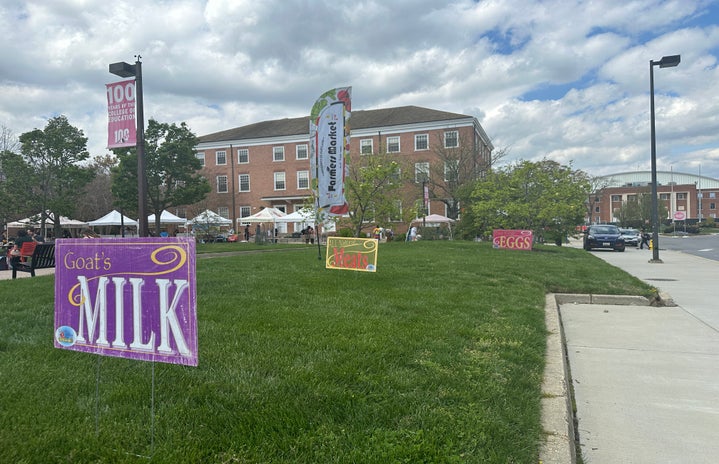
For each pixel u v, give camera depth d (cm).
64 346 317
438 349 471
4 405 331
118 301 293
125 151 3288
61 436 288
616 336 676
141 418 313
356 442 283
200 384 369
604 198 10669
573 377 497
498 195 2273
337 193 1207
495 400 354
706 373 509
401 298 739
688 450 336
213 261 1253
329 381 375
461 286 892
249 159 5284
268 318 572
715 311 859
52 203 2530
